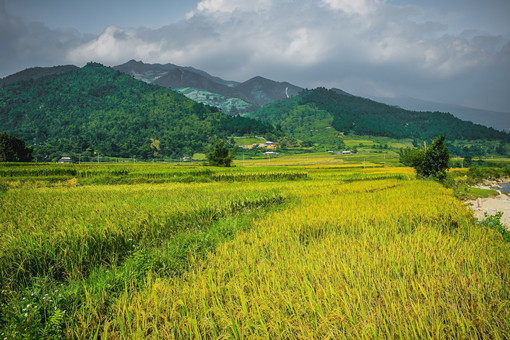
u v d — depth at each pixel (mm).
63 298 4980
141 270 6312
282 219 11367
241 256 7281
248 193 19438
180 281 5973
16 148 75750
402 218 11180
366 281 5215
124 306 4594
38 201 15109
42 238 7371
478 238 8516
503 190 51094
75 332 4309
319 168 63750
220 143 69312
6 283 5566
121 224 9227
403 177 42625
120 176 37375
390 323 4062
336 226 10141
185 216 11906
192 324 4254
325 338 3787
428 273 5531
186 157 177000
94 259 7277
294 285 5273
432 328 3826
